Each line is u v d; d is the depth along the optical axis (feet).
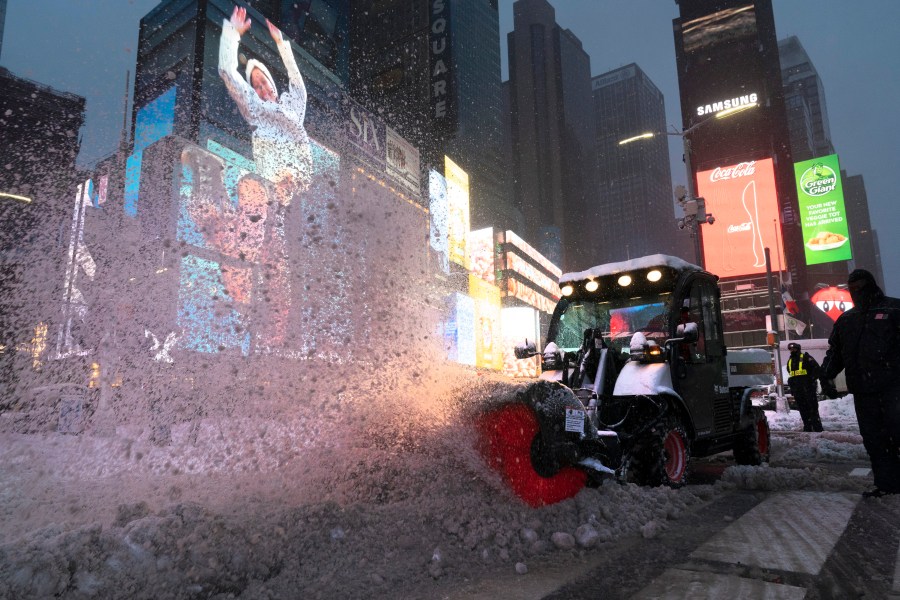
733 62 233.14
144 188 59.67
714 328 16.98
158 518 7.76
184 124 88.22
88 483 12.61
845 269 284.20
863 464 18.06
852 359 12.45
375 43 344.28
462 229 158.51
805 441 23.70
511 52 634.02
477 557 8.34
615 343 15.97
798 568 7.69
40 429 24.75
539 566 8.04
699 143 230.07
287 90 109.40
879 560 8.01
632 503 10.90
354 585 7.28
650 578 7.45
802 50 522.06
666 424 13.01
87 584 6.33
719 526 10.07
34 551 6.47
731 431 16.76
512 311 174.29
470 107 358.43
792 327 63.05
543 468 10.35
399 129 314.55
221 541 7.66
